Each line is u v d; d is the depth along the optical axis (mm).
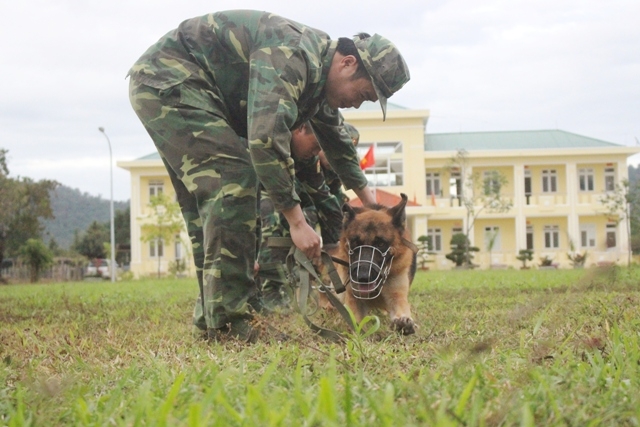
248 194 4141
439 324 4965
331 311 5418
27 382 2412
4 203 33000
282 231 6551
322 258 4484
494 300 7301
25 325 5820
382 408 1850
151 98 4141
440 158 39719
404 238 4961
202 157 4117
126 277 34781
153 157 41094
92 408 2191
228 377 2504
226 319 4176
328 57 4207
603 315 4492
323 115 5195
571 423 1880
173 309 7102
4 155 33406
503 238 40844
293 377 2541
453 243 37156
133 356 3508
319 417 1741
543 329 4070
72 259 44781
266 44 4031
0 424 2059
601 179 40156
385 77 4176
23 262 35281
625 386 2270
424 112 38531
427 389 2252
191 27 4258
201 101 4152
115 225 61438
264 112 3863
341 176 5711
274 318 5316
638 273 10383
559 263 39469
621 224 40156
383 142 38938
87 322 5828
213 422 1812
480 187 36812
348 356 3158
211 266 4172
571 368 2596
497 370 2758
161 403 2107
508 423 1819
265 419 1769
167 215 35156
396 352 3461
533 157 39688
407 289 5176
